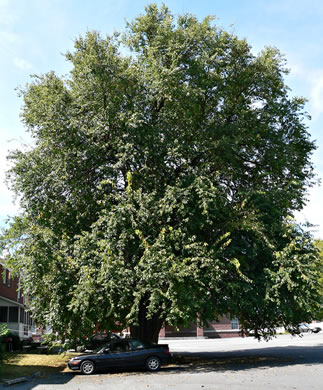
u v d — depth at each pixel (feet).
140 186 67.10
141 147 65.26
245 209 65.16
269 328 77.41
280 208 69.00
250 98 77.61
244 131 72.33
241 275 58.18
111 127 68.18
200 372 55.57
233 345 129.90
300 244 62.34
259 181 73.61
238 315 71.77
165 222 62.75
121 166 66.39
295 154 73.67
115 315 58.85
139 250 61.05
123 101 68.64
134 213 62.28
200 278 59.06
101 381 49.98
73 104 69.26
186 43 72.43
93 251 59.06
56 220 68.49
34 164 68.39
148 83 69.62
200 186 60.95
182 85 69.15
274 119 76.33
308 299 60.90
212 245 60.49
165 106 72.74
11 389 44.91
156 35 74.59
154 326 73.92
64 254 63.67
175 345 138.51
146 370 61.93
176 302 56.75
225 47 74.74
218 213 63.46
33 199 67.41
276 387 39.60
